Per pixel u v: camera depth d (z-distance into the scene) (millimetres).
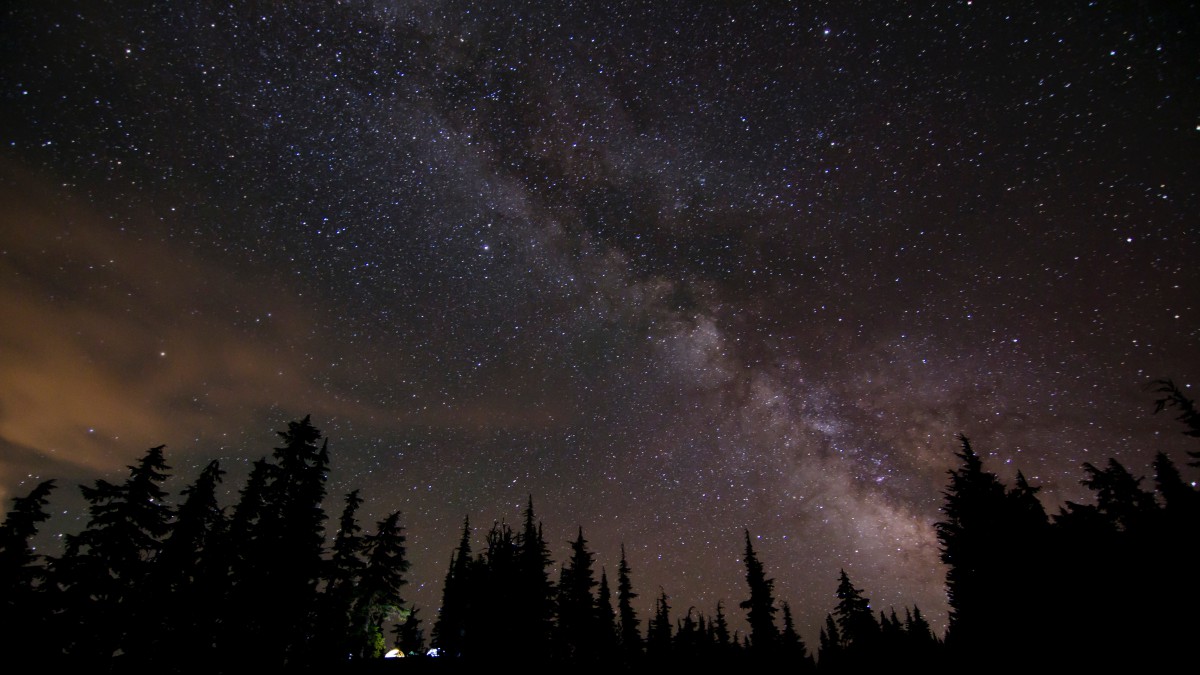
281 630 20203
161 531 19734
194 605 19234
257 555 20953
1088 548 15422
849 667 37250
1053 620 15039
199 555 20469
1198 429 14562
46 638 16797
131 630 18062
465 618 35688
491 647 32750
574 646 39031
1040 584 15711
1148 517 15469
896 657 32562
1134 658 13266
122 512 19031
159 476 20109
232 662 18969
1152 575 14031
